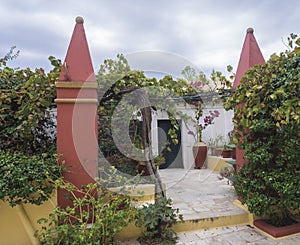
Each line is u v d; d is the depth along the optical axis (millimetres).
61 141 3186
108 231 2877
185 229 3451
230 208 3943
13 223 3074
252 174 3547
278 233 3236
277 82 3072
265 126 3139
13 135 3244
